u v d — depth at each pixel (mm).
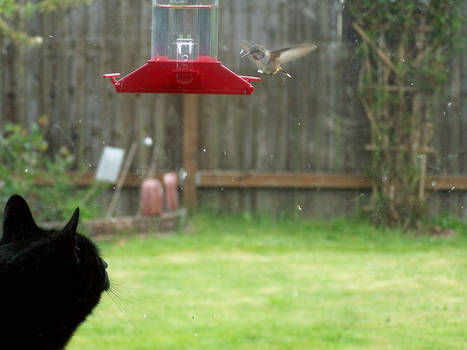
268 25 9227
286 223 9141
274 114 9352
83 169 8984
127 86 3398
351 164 9281
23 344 2682
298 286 6270
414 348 4695
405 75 8852
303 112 9312
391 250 7703
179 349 4699
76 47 9250
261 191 9406
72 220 2652
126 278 6473
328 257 7391
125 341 4844
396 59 8859
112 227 8258
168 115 9391
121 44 9281
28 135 9297
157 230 8570
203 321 5285
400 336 4941
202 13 3732
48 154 9320
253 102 9344
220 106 9359
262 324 5230
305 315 5449
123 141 9391
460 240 8164
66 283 2721
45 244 2678
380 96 8883
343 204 9312
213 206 9406
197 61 3387
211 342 4848
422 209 8773
